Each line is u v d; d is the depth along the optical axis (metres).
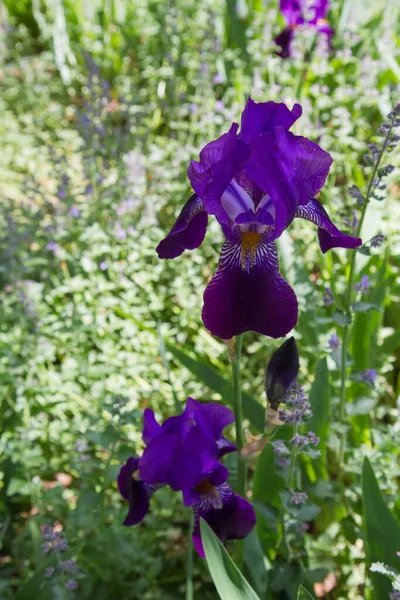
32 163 1.28
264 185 0.42
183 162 1.03
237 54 1.33
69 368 0.76
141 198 0.98
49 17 1.58
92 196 0.98
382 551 0.53
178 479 0.49
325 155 0.43
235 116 1.05
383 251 0.89
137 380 0.83
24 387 0.73
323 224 0.46
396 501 0.61
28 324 0.79
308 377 0.79
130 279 0.97
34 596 0.56
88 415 0.72
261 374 0.86
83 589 0.60
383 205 0.93
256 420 0.66
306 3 1.10
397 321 0.90
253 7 1.41
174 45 1.35
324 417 0.64
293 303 0.44
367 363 0.71
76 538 0.63
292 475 0.57
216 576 0.44
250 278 0.44
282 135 0.42
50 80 1.53
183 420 0.50
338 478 0.68
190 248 0.48
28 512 0.73
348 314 0.62
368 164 0.59
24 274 0.94
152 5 1.50
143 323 0.86
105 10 1.51
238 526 0.51
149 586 0.64
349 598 0.64
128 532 0.63
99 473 0.71
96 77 1.03
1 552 0.70
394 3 1.38
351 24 1.32
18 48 1.64
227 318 0.44
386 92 1.09
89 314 0.83
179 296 0.90
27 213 0.94
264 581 0.57
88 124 1.00
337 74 1.26
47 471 0.72
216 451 0.50
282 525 0.57
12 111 1.49
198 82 1.14
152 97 1.35
